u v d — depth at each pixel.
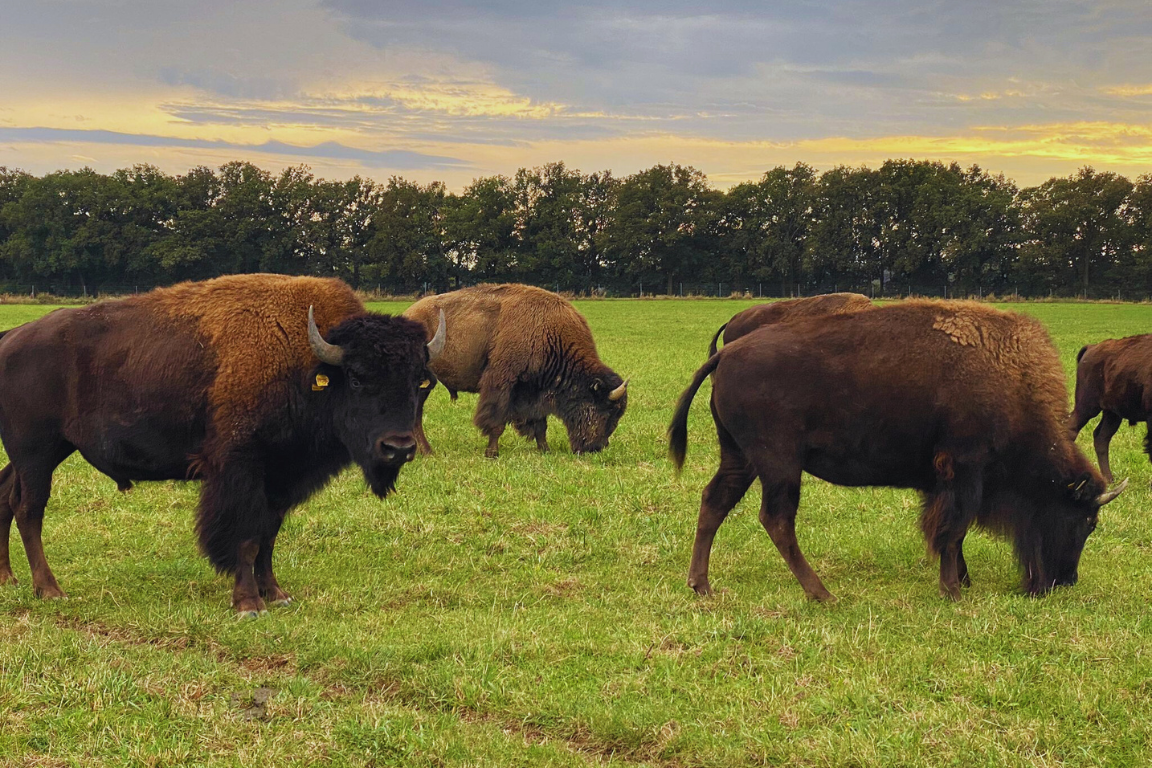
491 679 5.00
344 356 6.16
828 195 80.12
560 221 82.56
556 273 83.75
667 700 4.75
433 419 14.45
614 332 35.69
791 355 6.48
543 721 4.61
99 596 6.54
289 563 7.39
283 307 6.52
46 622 5.94
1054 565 6.75
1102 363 10.85
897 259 78.12
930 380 6.36
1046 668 5.00
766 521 6.57
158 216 81.25
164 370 6.39
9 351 6.66
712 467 10.70
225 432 6.28
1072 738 4.28
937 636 5.59
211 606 6.32
